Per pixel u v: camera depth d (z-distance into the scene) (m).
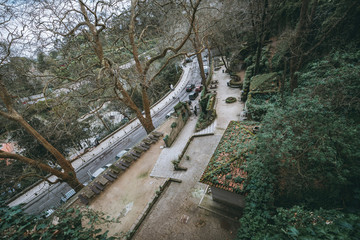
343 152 5.18
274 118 6.93
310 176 5.59
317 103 6.38
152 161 14.55
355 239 3.20
